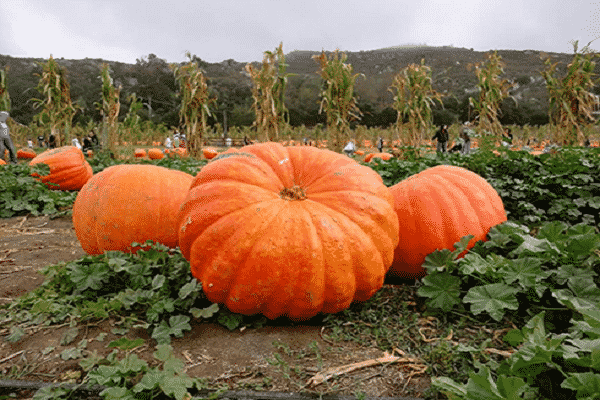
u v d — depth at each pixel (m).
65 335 2.25
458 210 3.06
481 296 2.38
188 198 2.62
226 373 2.00
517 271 2.43
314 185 2.68
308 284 2.32
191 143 12.20
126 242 3.35
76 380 1.92
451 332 2.34
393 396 1.85
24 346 2.18
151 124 36.44
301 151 2.93
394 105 14.20
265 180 2.62
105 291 2.79
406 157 7.54
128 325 2.38
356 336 2.38
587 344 1.67
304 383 1.94
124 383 1.79
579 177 5.00
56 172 7.12
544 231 2.88
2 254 3.95
